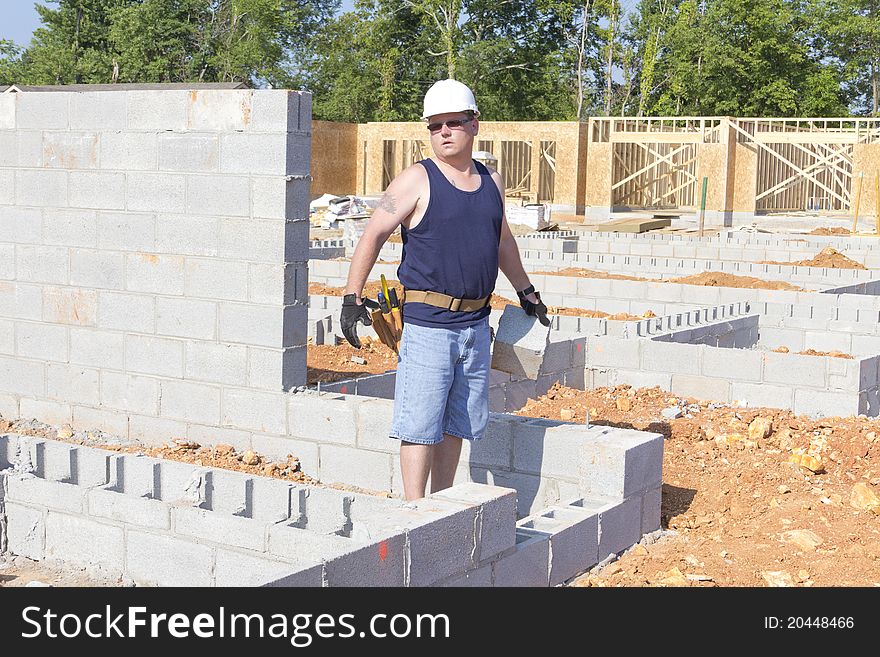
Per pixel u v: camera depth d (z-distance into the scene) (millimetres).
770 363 8719
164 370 7629
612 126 35188
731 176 32969
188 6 55000
